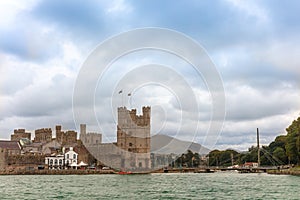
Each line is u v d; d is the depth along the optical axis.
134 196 66.12
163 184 99.94
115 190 79.31
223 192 74.19
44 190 80.69
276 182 108.38
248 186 90.94
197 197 64.38
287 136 183.75
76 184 101.81
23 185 98.69
